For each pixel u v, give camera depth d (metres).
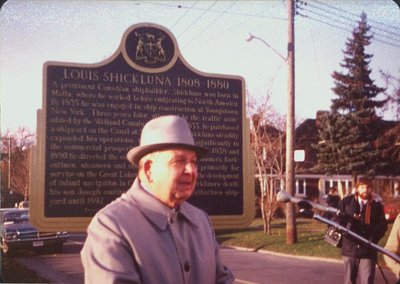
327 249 7.25
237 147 5.13
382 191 10.02
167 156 2.08
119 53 4.91
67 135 4.75
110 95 4.86
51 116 4.73
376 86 12.40
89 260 1.96
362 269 5.01
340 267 6.55
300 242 7.66
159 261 2.02
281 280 6.03
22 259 6.94
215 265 2.30
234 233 8.60
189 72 5.07
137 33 4.96
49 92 4.75
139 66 4.94
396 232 3.83
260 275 6.33
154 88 4.96
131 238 1.99
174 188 2.09
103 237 1.98
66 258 7.11
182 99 5.03
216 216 5.02
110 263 1.92
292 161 8.12
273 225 9.14
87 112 4.80
